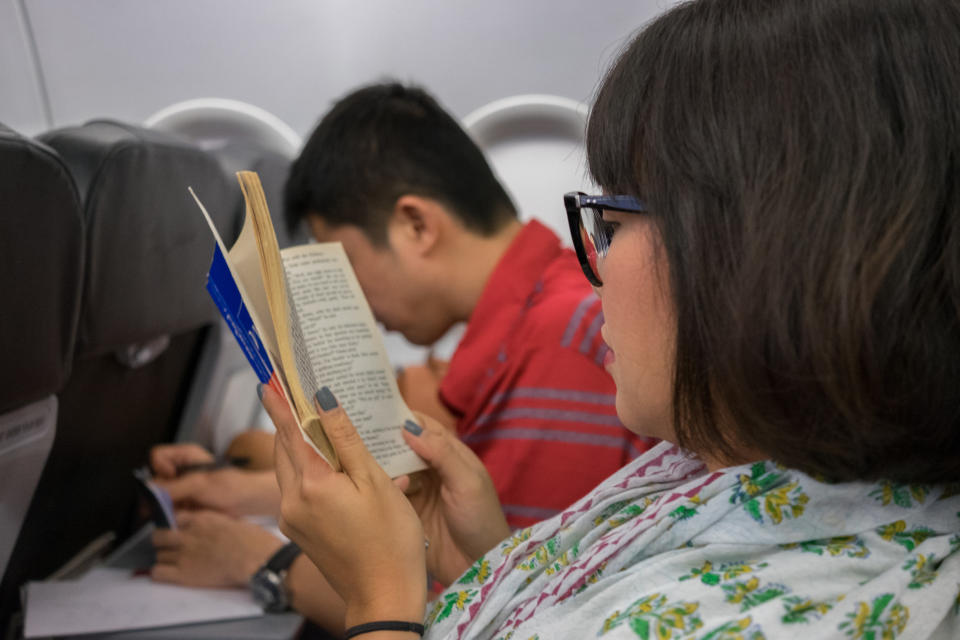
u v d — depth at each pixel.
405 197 1.33
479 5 2.13
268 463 1.74
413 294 1.38
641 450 1.19
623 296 0.65
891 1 0.56
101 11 2.21
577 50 2.12
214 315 1.62
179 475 1.63
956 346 0.53
